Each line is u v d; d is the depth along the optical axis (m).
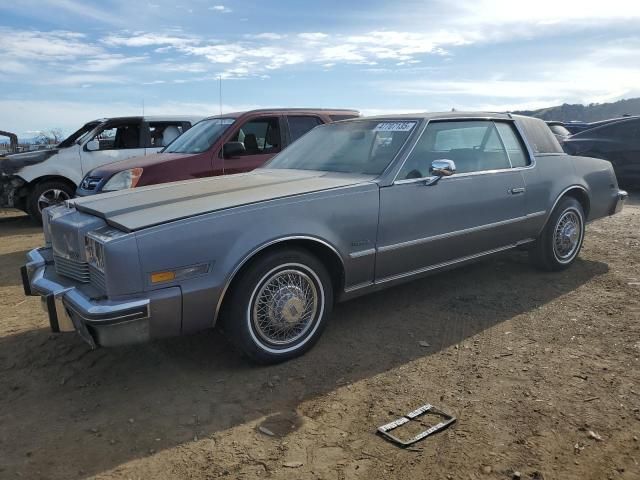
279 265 3.46
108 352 3.86
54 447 2.78
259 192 3.64
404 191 4.02
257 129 7.45
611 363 3.48
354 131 4.75
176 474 2.54
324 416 2.98
